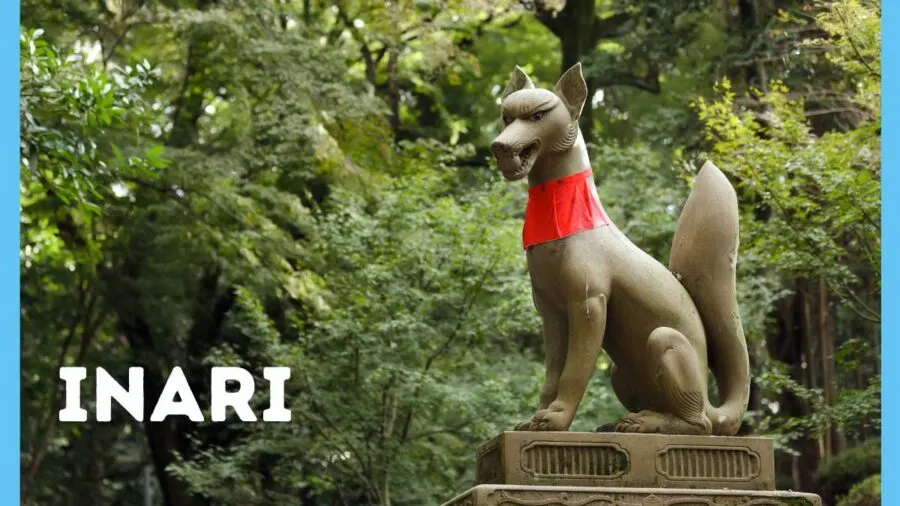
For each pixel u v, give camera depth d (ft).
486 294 46.68
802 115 43.16
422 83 65.62
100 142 48.39
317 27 59.06
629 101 66.90
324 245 48.83
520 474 16.70
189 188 50.90
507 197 46.88
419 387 43.55
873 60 43.14
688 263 18.22
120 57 56.44
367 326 45.09
